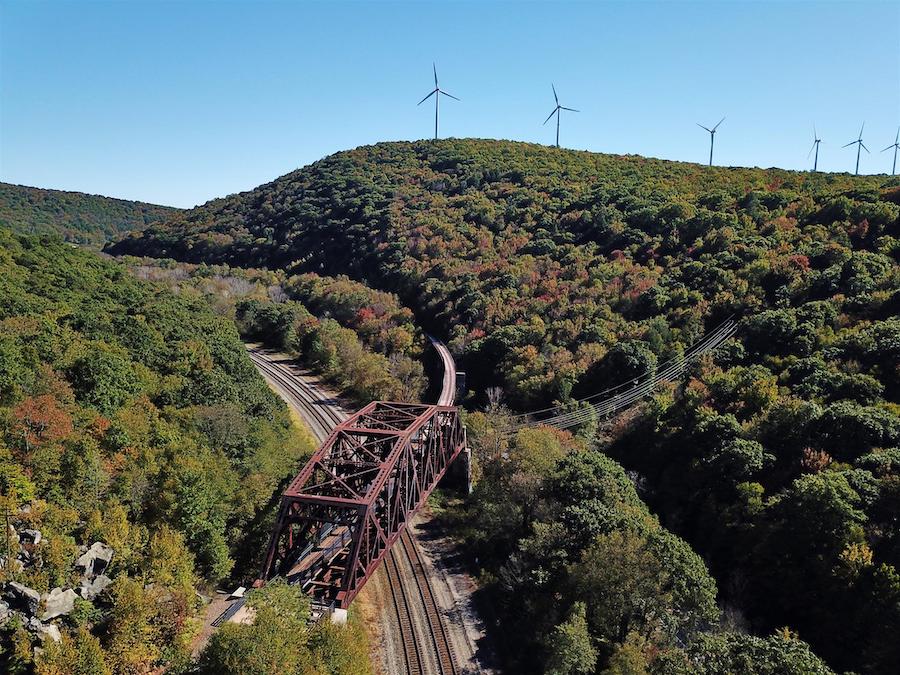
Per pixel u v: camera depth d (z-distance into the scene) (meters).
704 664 40.53
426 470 67.06
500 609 60.12
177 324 92.00
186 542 48.19
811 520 54.59
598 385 104.19
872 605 47.34
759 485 64.25
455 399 112.88
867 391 71.38
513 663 52.81
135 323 79.31
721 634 43.78
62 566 36.53
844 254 103.31
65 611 35.47
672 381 97.62
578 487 66.12
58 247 119.44
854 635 47.34
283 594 42.34
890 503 53.56
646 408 92.44
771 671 37.09
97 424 52.47
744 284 108.44
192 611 42.47
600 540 53.75
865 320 87.19
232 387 79.50
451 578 65.19
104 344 70.19
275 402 94.81
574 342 114.00
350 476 54.38
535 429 83.81
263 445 70.94
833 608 50.25
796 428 69.69
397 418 67.94
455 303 143.62
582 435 91.38
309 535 58.03
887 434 62.22
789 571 54.44
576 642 47.00
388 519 54.97
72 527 40.69
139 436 55.44
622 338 109.69
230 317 150.12
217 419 65.75
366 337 145.38
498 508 71.69
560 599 55.25
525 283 139.12
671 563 50.53
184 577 42.31
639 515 62.00
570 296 126.94
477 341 125.88
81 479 44.88
